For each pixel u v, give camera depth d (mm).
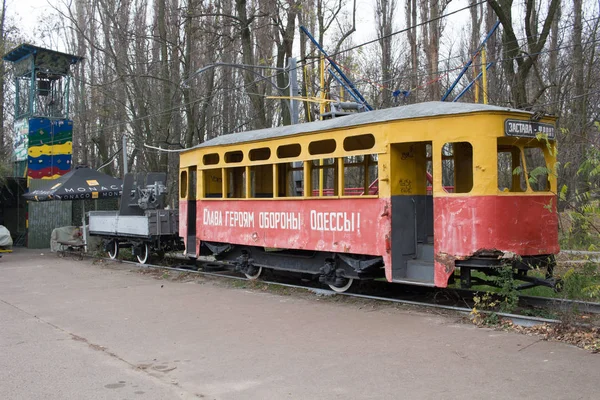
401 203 9062
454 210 8172
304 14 23484
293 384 5312
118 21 28094
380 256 9227
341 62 23062
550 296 9180
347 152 9609
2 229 21141
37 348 6879
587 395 4711
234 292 10969
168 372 5824
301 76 25391
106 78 30062
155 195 17625
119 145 33938
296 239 10641
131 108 27953
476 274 10969
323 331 7461
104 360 6309
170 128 29312
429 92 21438
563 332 6719
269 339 7105
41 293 11422
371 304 9203
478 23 26625
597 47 19922
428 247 9070
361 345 6652
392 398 4832
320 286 11359
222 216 12734
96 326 8117
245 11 21938
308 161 10492
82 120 32156
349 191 11852
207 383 5430
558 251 8555
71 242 19922
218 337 7289
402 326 7578
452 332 7141
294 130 10977
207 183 13711
